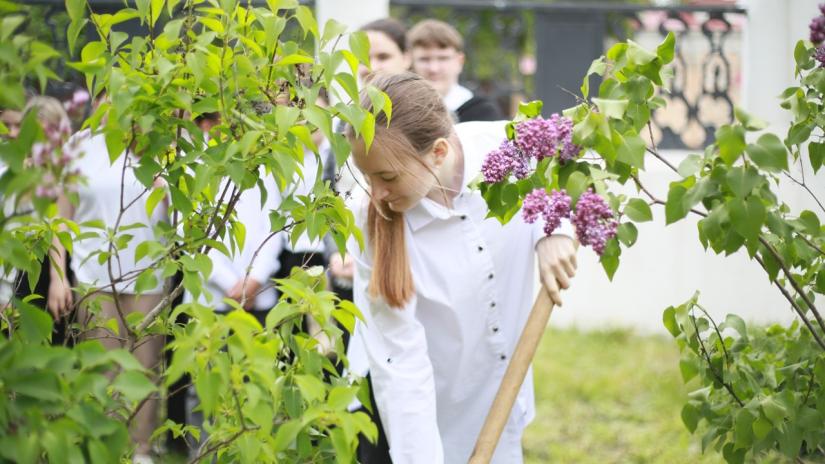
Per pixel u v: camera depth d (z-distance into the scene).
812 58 2.41
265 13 1.96
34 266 2.21
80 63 1.89
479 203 2.83
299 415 1.97
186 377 4.11
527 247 2.90
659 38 7.15
